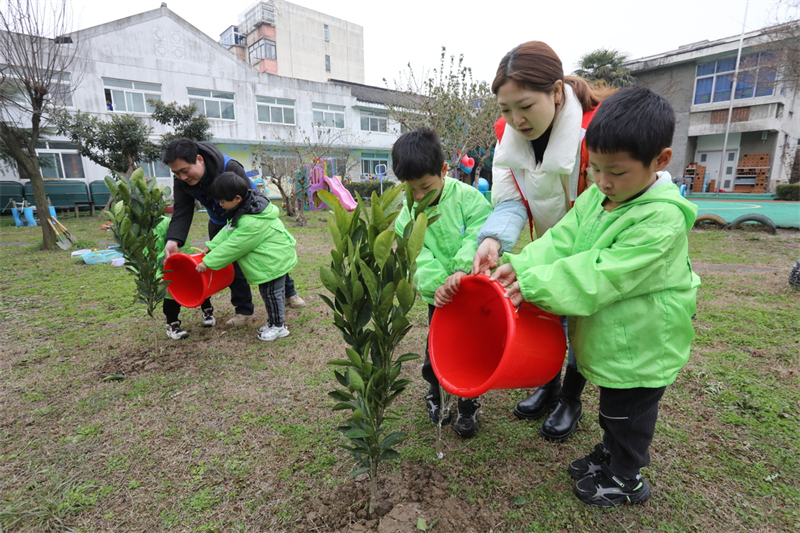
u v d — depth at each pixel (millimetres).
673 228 1273
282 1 34312
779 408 2105
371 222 1374
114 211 2809
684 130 19750
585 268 1285
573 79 1691
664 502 1550
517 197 1862
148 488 1715
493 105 10180
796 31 9289
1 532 1508
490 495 1602
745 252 6332
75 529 1521
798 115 20219
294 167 15406
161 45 16969
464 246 1794
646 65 19703
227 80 18844
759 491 1590
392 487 1637
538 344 1462
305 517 1527
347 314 1309
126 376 2688
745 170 19203
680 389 2322
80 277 5613
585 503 1553
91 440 2037
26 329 3609
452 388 1439
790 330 3102
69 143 15445
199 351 3057
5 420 2219
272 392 2457
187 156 2826
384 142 24453
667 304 1352
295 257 3254
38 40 7699
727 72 18156
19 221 12375
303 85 21125
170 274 3154
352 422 1380
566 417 1937
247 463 1849
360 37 39625
